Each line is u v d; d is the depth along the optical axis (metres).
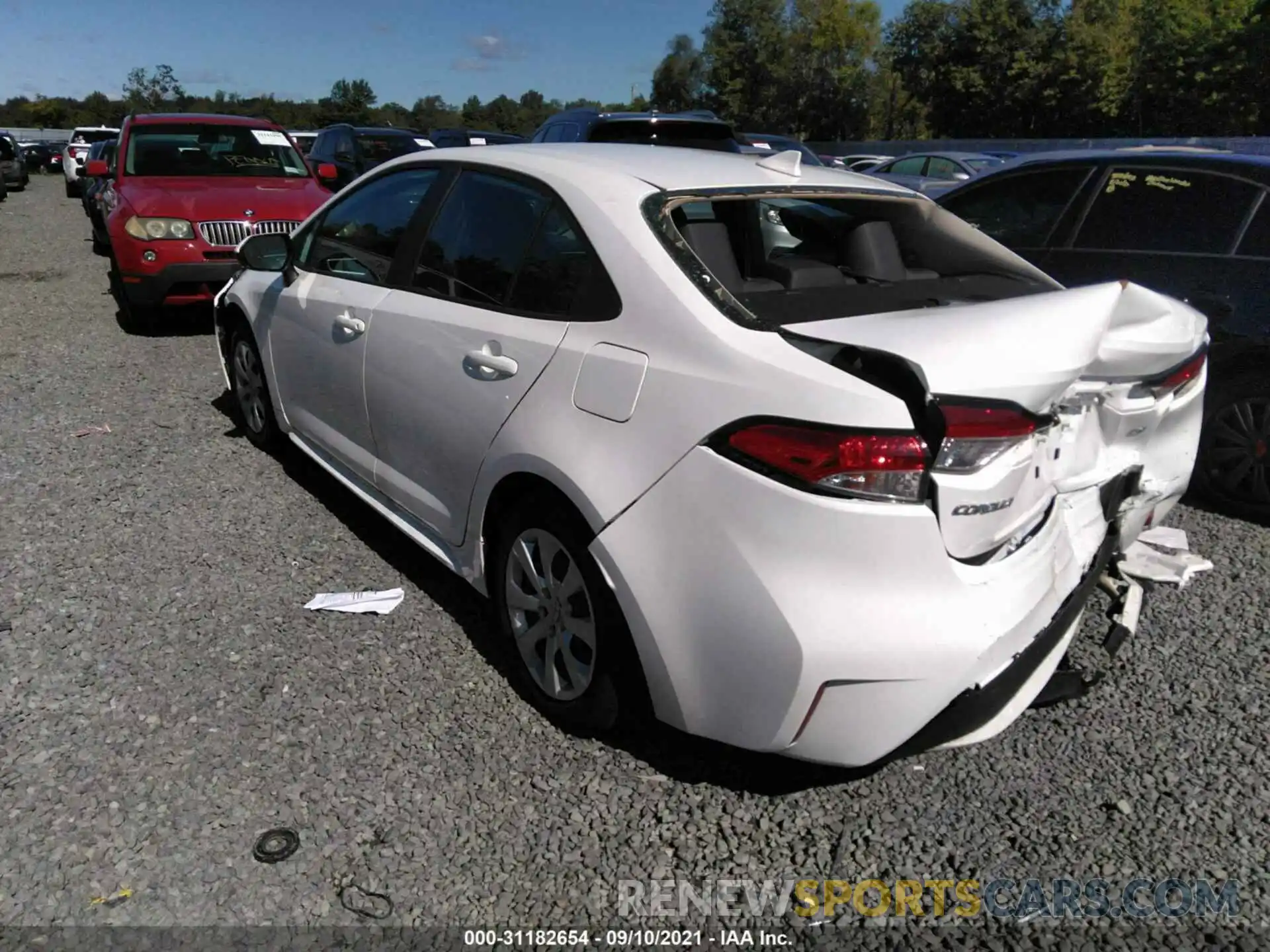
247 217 7.79
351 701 3.03
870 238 3.07
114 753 2.76
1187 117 36.16
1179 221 4.66
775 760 2.81
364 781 2.68
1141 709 3.09
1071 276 4.95
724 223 2.82
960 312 2.47
